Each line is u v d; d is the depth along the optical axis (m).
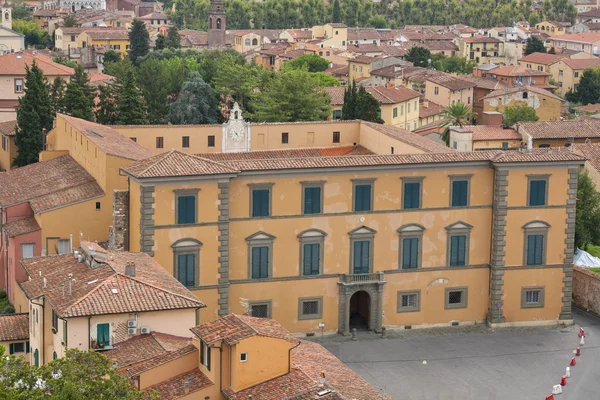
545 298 119.12
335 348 110.44
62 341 81.50
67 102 178.75
